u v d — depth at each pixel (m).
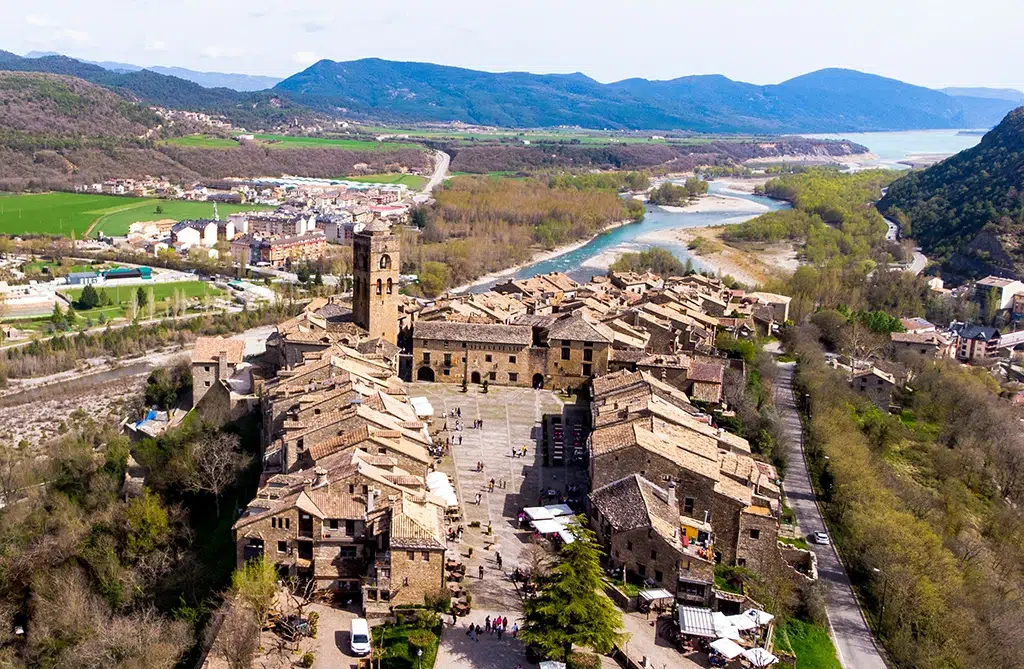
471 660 109.31
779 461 179.25
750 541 136.12
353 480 125.31
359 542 122.75
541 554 126.69
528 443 179.62
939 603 131.62
